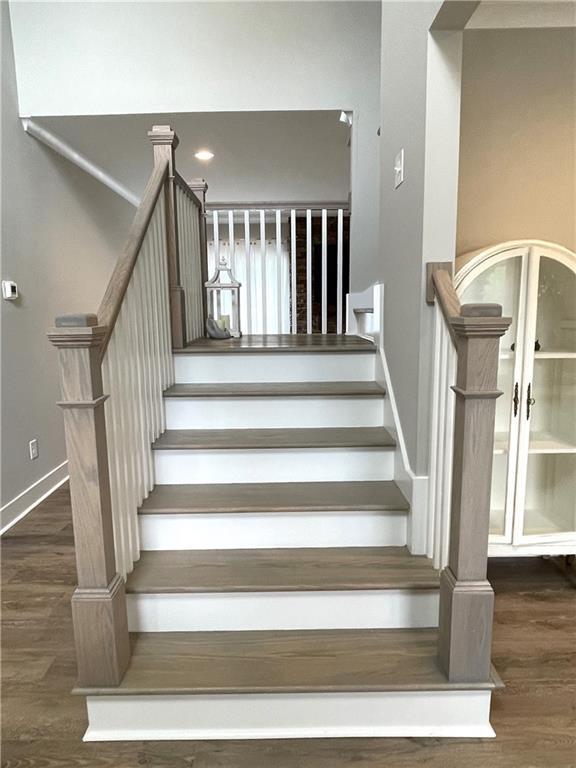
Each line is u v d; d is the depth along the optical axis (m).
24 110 3.16
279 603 1.64
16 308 2.96
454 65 1.58
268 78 3.25
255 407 2.26
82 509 1.33
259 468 2.07
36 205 3.28
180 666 1.48
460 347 1.32
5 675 1.66
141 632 1.65
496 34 2.06
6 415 2.82
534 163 2.16
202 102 3.25
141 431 1.86
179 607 1.64
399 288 2.01
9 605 2.05
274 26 3.21
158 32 3.20
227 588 1.60
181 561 1.76
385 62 2.18
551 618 1.93
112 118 3.29
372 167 3.38
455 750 1.38
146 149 3.92
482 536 1.35
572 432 2.09
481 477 1.33
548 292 2.12
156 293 2.14
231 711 1.43
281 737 1.43
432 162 1.62
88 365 1.26
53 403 3.40
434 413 1.69
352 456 2.07
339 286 4.05
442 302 1.55
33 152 3.27
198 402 2.25
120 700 1.42
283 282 6.34
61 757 1.37
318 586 1.61
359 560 1.77
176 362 2.48
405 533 1.87
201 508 1.82
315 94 3.27
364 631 1.64
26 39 3.14
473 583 1.37
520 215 2.20
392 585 1.61
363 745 1.40
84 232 4.17
